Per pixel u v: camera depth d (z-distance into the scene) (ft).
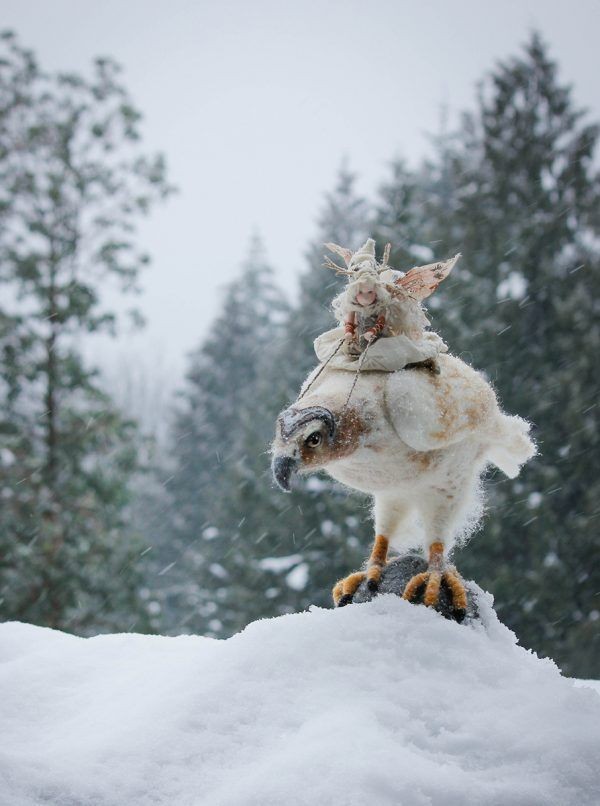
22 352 55.98
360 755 9.68
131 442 57.47
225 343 128.47
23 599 51.75
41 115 59.41
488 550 51.85
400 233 62.80
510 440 15.10
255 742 10.61
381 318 14.05
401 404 13.11
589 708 11.28
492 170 67.36
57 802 9.66
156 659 14.19
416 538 16.07
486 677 12.00
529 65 69.62
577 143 66.33
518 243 61.77
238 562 62.18
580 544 51.47
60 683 13.35
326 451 12.41
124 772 10.15
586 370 55.72
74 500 55.11
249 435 72.02
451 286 59.77
